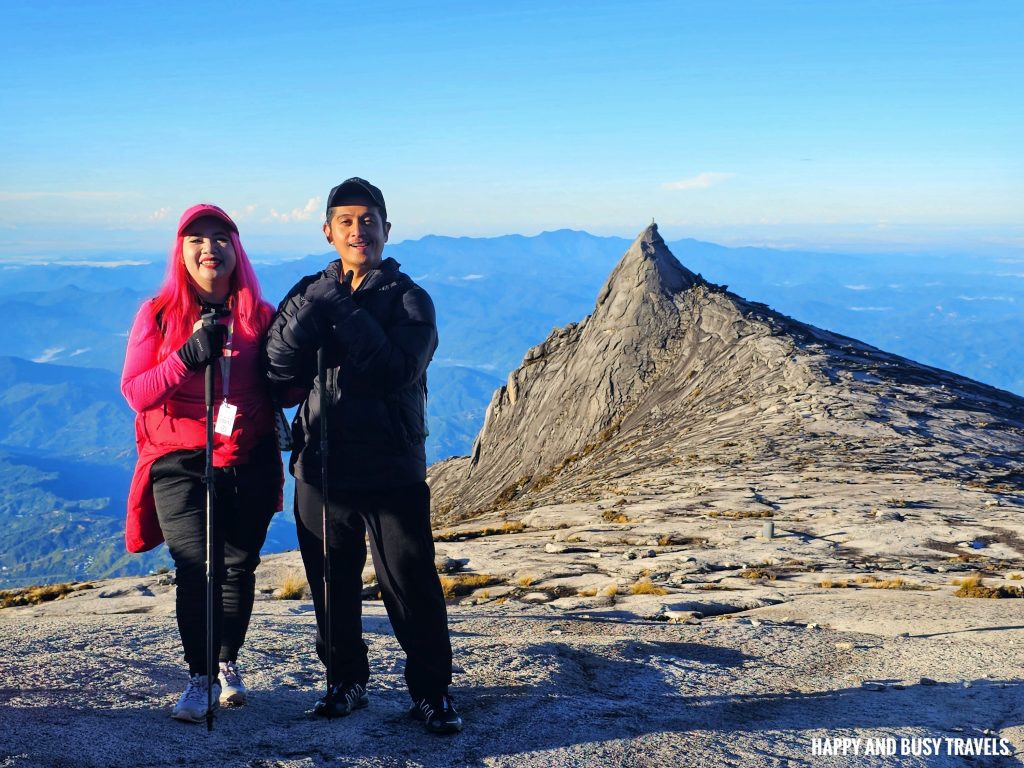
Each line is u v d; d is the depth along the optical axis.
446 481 89.31
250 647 7.47
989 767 5.21
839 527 23.22
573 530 24.92
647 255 86.50
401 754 4.67
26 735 4.36
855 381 56.41
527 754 4.80
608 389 74.56
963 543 21.16
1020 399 65.00
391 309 5.17
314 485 5.24
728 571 18.19
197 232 5.34
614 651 8.06
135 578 17.67
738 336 72.44
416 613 5.22
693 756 4.99
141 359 5.35
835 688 7.10
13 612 14.05
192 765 4.23
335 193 5.24
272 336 5.18
